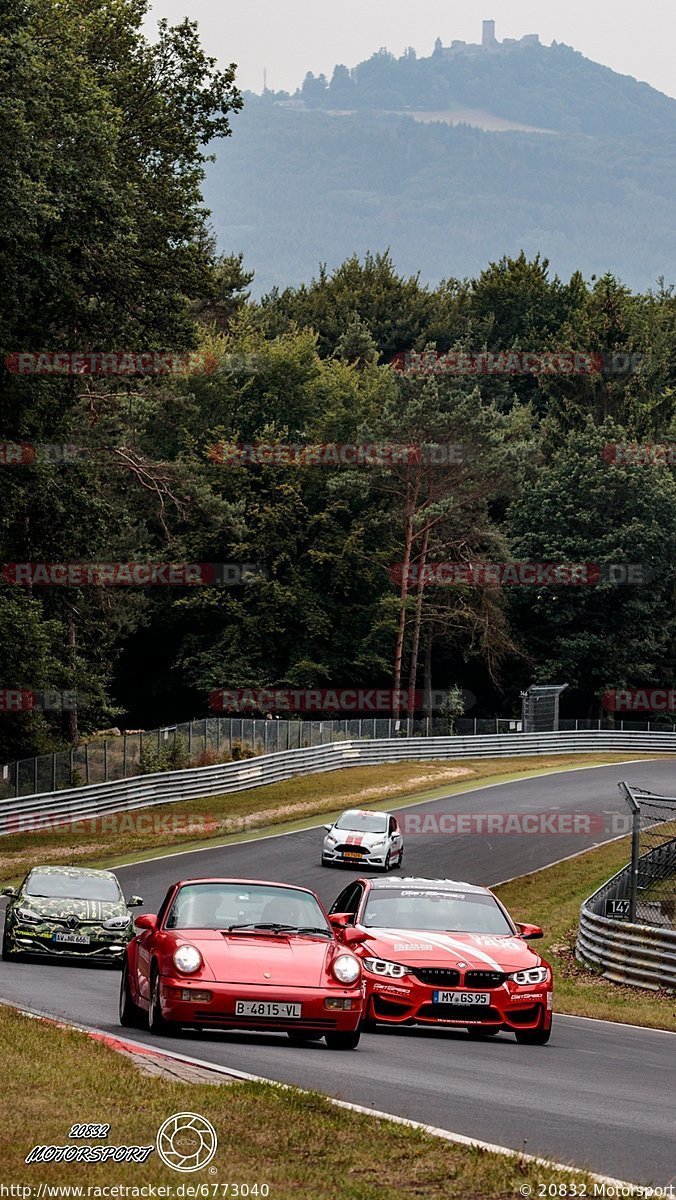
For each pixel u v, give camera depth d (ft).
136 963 105.81
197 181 334.44
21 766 354.13
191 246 332.60
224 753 436.76
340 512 623.77
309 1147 63.16
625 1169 63.46
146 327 328.70
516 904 263.49
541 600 643.86
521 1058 105.60
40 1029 95.40
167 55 336.70
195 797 402.31
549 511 640.99
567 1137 70.38
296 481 609.42
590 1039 126.00
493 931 125.08
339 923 122.72
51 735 449.89
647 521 634.84
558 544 634.84
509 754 553.64
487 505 641.40
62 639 469.98
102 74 327.67
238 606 595.06
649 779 469.98
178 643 633.20
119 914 179.83
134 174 322.96
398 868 307.99
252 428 654.53
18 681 375.66
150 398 529.86
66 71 288.92
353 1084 82.94
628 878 223.92
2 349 283.79
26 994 133.18
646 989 180.75
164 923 104.53
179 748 419.33
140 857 315.78
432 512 586.86
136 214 319.88
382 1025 125.39
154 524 603.67
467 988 115.24
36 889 183.73
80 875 188.14
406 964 116.06
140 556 541.34
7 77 261.03
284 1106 70.33
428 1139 65.41
